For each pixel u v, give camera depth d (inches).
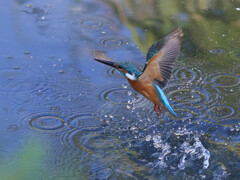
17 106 344.8
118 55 411.8
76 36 447.8
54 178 273.0
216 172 289.4
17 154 291.9
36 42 433.4
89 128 326.6
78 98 359.3
